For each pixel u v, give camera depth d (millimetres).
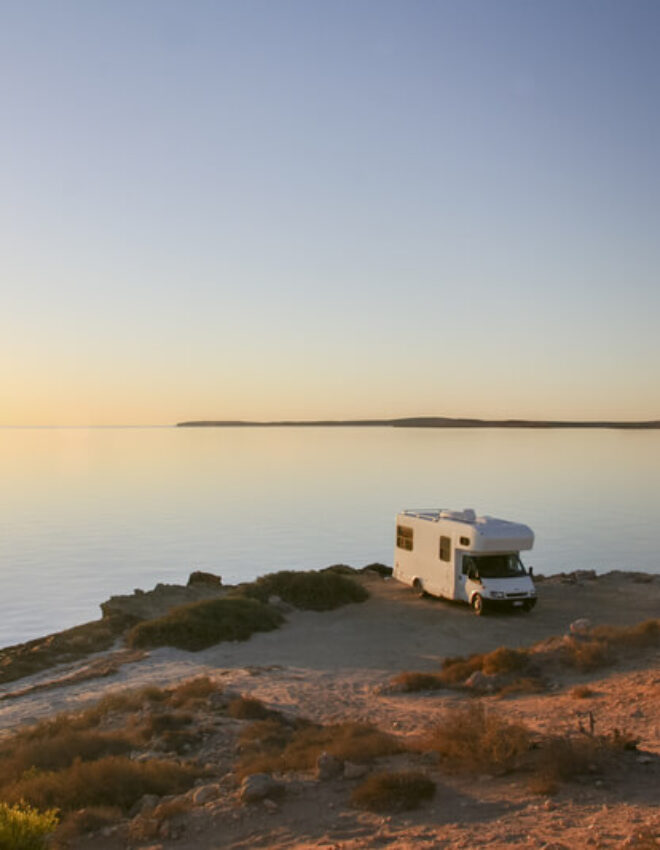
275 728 14172
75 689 21219
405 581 34781
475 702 16422
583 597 32250
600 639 20641
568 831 7961
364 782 10164
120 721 15969
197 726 14547
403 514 35375
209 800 10188
